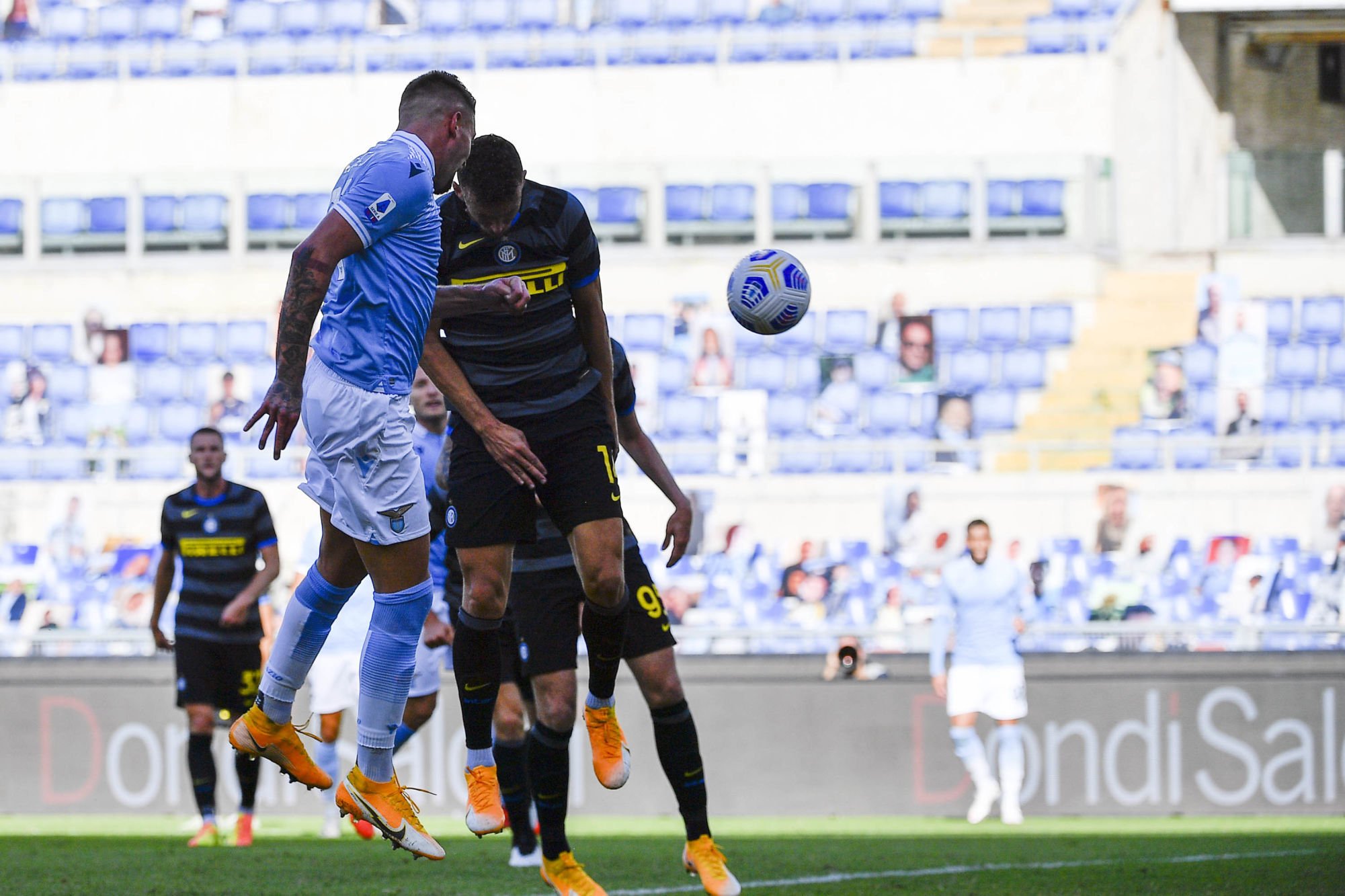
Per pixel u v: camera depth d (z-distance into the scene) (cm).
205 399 6122
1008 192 6488
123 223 6562
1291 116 6656
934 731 3409
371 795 1355
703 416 5909
